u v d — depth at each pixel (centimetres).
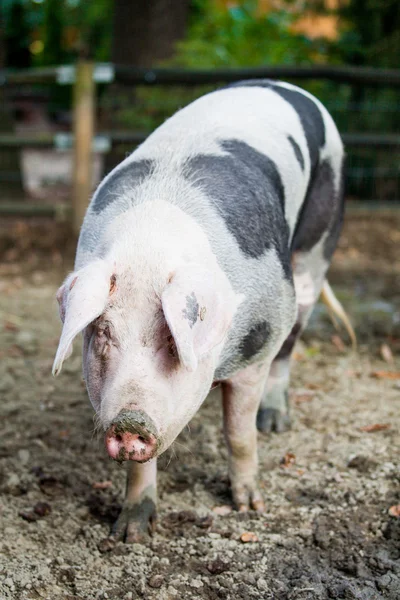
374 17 1090
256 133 370
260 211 341
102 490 390
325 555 342
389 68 1080
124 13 1139
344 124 960
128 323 273
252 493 373
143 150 356
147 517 355
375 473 400
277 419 445
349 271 786
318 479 399
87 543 350
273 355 353
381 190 962
